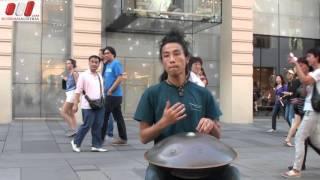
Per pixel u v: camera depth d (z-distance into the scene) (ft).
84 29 55.93
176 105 10.77
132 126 52.65
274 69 71.10
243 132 48.34
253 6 70.18
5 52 52.60
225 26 63.31
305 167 27.30
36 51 59.11
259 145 37.45
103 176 23.98
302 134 24.62
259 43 70.59
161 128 10.87
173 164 9.77
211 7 58.59
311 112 24.18
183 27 62.03
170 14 56.80
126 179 23.34
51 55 59.62
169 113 10.68
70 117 40.42
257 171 26.08
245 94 62.28
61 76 59.82
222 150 10.09
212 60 66.54
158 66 65.00
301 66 25.68
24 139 38.19
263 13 70.90
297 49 72.74
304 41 73.26
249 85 62.54
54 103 59.57
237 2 61.98
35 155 30.45
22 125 50.21
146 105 11.68
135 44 64.18
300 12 73.00
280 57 71.56
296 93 30.35
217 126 11.83
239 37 62.13
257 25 70.49
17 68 58.29
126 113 63.57
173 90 11.57
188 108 11.47
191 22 59.11
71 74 40.14
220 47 65.46
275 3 71.46
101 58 36.17
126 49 63.77
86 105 31.86
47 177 23.61
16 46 58.29
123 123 35.81
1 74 52.54
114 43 63.26
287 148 35.73
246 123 61.31
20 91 58.39
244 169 26.66
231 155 10.10
